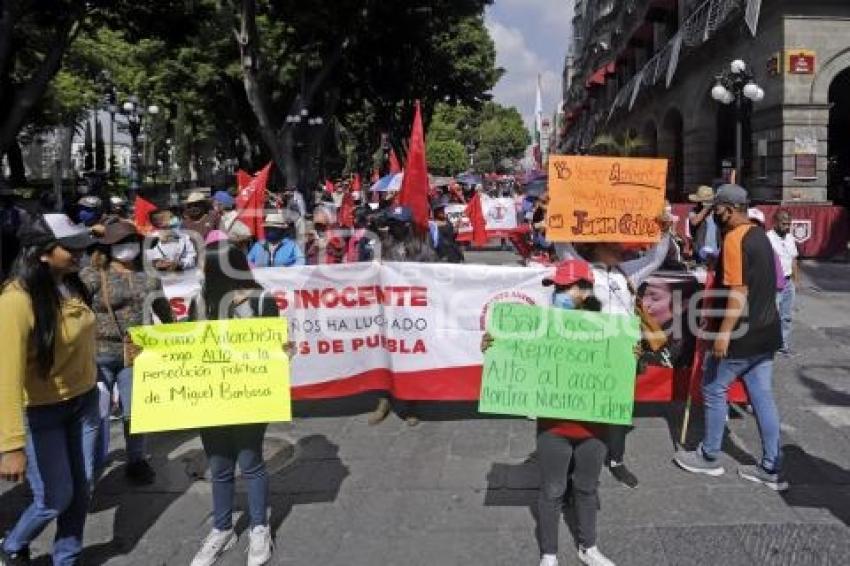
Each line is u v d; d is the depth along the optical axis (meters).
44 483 3.87
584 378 4.12
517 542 4.47
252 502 4.28
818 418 6.57
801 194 19.67
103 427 4.55
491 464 5.65
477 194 21.31
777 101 19.98
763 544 4.38
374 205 18.48
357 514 4.88
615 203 5.68
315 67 32.34
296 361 6.62
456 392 6.52
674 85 29.33
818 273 16.22
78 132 63.22
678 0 30.09
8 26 17.06
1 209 13.14
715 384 5.26
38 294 3.71
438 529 4.65
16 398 3.54
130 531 4.75
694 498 4.99
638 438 6.11
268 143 26.62
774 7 19.91
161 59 36.62
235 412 4.21
